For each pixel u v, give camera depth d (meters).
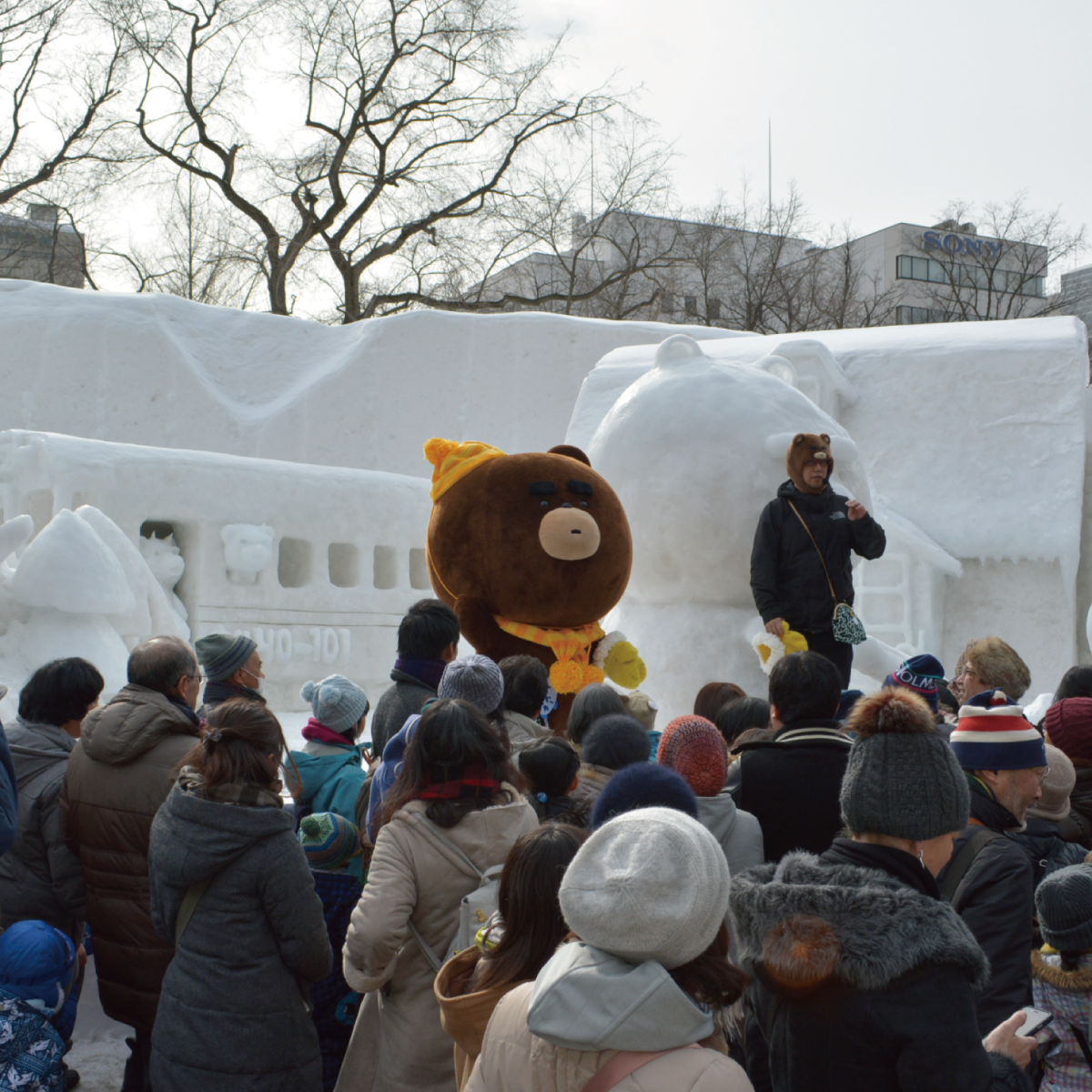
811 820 3.18
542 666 4.11
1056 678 13.24
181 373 18.27
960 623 13.74
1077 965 2.51
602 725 3.38
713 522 6.79
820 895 1.89
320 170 30.38
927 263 52.03
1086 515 14.35
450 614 4.19
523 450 18.84
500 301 31.38
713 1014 1.92
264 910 3.06
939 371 14.46
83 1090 4.02
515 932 2.28
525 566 5.59
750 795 3.26
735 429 6.89
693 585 7.02
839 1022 1.85
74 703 4.03
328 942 3.14
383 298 30.50
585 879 1.83
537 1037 1.83
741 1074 1.74
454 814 2.85
